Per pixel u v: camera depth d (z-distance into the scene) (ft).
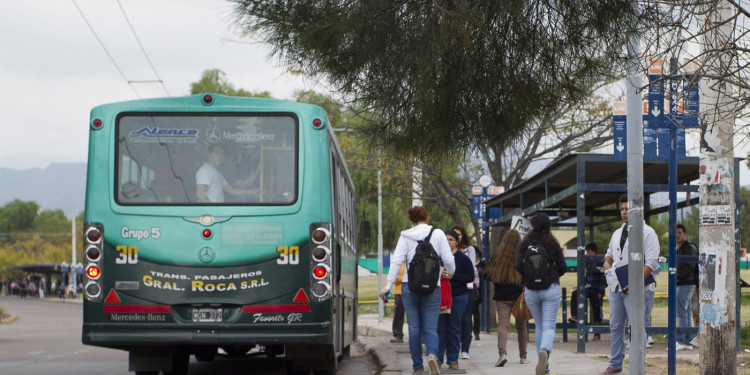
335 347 32.45
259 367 44.75
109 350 58.95
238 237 30.89
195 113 31.86
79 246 449.48
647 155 32.99
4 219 539.29
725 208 29.37
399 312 56.95
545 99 27.81
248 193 31.27
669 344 28.63
